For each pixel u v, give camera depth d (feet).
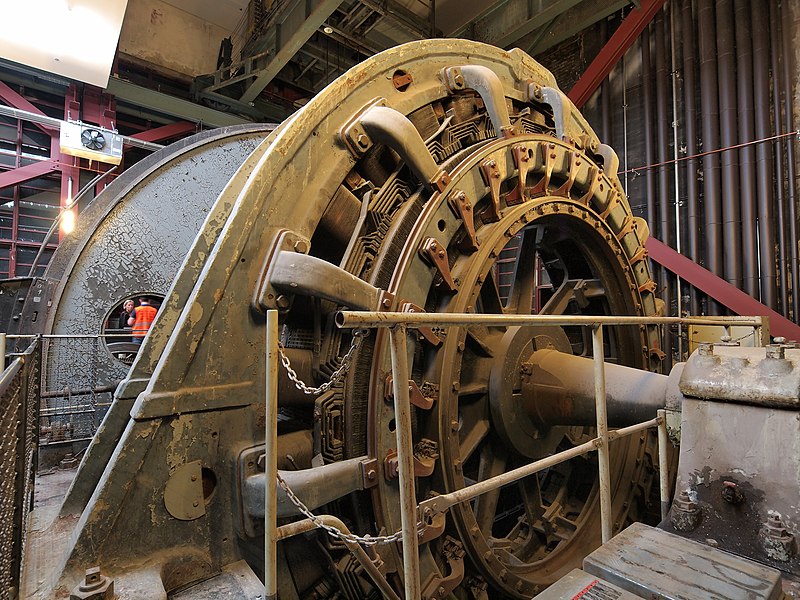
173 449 6.40
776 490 5.94
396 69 9.75
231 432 6.97
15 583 5.53
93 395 17.58
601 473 6.56
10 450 5.42
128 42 37.11
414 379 9.11
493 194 9.90
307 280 6.97
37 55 26.20
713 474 6.54
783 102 24.43
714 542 6.04
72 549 5.68
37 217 34.32
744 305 24.32
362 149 8.54
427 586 7.88
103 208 19.77
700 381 6.95
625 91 30.89
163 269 19.61
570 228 13.16
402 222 8.79
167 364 6.37
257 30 34.81
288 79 40.63
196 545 6.53
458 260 9.70
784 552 5.48
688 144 27.25
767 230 24.31
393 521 7.71
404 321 4.31
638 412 9.91
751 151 25.00
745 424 6.46
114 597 5.40
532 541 12.67
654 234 28.55
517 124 12.27
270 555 4.74
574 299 15.23
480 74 10.31
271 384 4.85
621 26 27.73
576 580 5.32
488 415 10.84
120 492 5.97
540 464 5.95
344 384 8.01
